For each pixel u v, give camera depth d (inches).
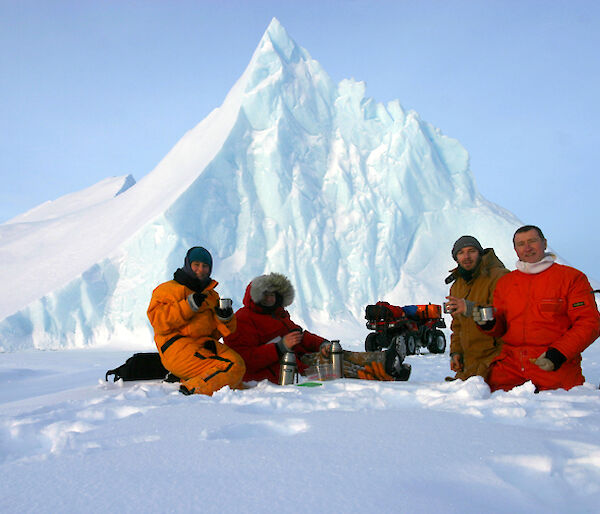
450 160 983.6
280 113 862.5
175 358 118.7
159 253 684.1
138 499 37.9
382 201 865.5
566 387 101.3
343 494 38.1
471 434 56.0
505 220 912.3
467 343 131.8
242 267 748.0
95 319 645.9
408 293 812.0
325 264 786.8
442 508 35.7
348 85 968.3
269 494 38.3
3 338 588.1
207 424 65.0
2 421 76.9
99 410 81.4
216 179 791.7
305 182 832.3
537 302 106.7
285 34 949.8
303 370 140.6
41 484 42.3
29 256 808.9
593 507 38.5
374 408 81.0
